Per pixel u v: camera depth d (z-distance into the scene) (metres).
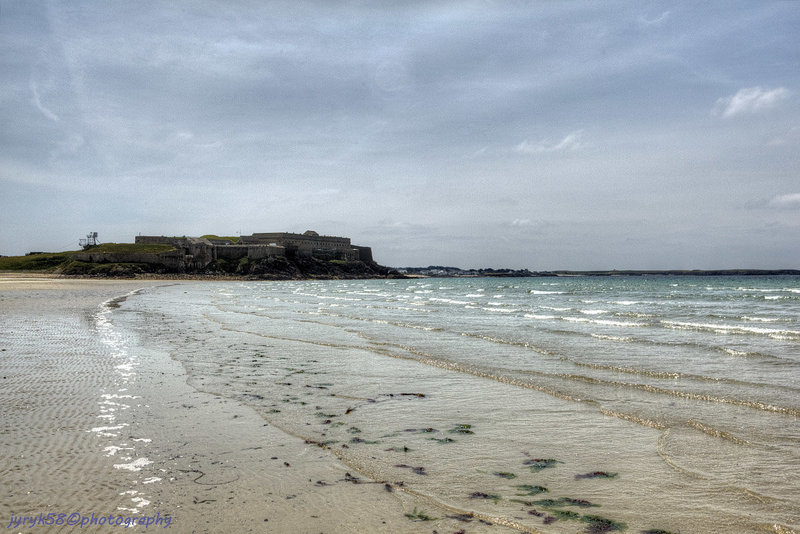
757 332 20.59
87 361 13.94
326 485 5.96
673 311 34.28
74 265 143.88
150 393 10.44
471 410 9.50
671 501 5.55
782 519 5.05
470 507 5.44
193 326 24.34
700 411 9.12
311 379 12.27
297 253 189.75
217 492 5.66
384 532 4.82
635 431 8.12
